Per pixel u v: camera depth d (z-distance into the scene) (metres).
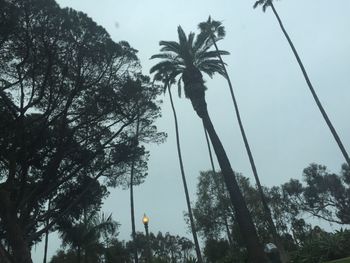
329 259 29.25
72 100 24.52
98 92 24.89
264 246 44.25
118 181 30.06
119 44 24.95
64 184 28.02
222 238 45.06
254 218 44.12
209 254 44.41
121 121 26.78
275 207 53.09
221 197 44.38
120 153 27.05
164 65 33.03
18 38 21.27
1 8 20.19
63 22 22.03
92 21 23.27
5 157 23.09
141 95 26.17
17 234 21.00
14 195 24.84
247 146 35.94
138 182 30.11
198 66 33.56
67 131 25.45
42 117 22.77
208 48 34.12
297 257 31.77
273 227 32.53
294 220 56.78
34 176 27.08
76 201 25.41
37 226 28.20
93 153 26.33
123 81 25.59
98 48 23.59
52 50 22.00
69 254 42.78
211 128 29.02
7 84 23.11
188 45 33.03
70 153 25.77
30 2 20.84
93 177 28.42
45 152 24.55
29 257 20.91
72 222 30.17
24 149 22.97
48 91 24.09
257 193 45.47
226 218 44.28
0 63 22.41
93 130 26.86
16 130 22.23
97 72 24.58
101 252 38.72
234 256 38.03
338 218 62.31
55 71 23.25
